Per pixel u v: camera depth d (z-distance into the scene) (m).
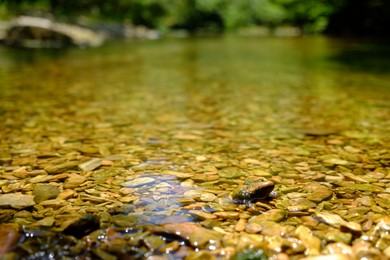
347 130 0.99
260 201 0.65
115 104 1.28
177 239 0.56
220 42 4.89
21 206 0.63
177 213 0.62
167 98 1.39
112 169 0.76
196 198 0.66
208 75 2.03
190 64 2.56
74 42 4.39
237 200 0.65
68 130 0.99
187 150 0.86
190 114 1.14
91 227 0.57
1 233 0.55
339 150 0.86
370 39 5.22
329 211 0.62
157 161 0.80
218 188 0.69
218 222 0.59
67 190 0.68
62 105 1.26
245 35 6.79
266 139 0.93
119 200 0.65
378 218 0.60
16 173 0.74
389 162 0.79
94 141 0.91
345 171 0.75
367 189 0.69
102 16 6.58
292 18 8.06
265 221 0.60
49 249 0.53
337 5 6.40
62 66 2.41
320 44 4.40
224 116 1.12
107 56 3.09
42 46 4.14
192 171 0.76
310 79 1.88
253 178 0.73
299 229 0.57
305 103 1.30
